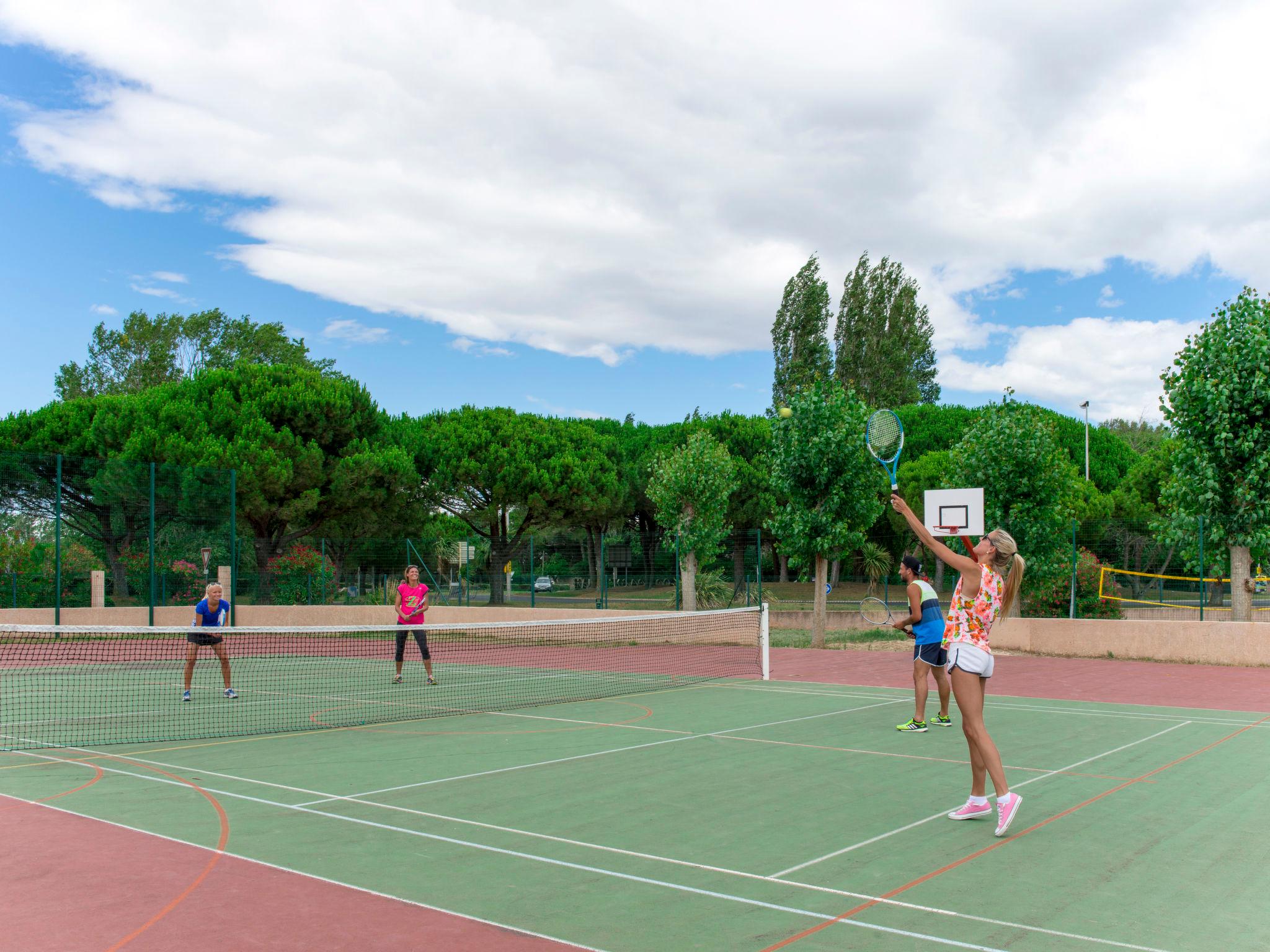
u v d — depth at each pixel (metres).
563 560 28.16
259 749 8.46
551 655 18.66
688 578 22.47
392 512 31.11
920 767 7.54
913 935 3.96
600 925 4.07
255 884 4.59
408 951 3.77
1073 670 15.44
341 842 5.34
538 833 5.55
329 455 29.91
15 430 29.75
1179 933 3.99
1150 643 16.95
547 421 35.88
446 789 6.72
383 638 22.56
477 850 5.20
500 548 33.84
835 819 5.89
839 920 4.14
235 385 29.50
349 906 4.29
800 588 34.88
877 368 53.16
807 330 50.50
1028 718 10.20
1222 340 16.67
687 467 22.52
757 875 4.76
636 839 5.42
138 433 26.70
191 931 3.97
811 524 19.61
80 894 4.43
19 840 5.37
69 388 53.69
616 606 24.20
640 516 39.56
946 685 9.48
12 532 23.06
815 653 18.95
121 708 11.36
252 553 25.72
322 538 31.67
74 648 20.39
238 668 16.70
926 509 19.23
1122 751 8.22
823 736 9.03
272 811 6.08
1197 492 17.05
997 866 4.91
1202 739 8.84
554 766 7.57
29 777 7.21
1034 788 6.75
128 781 7.03
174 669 16.56
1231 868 4.89
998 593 5.76
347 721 10.19
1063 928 4.05
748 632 20.59
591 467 33.53
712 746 8.52
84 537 23.47
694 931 4.00
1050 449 18.70
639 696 12.37
